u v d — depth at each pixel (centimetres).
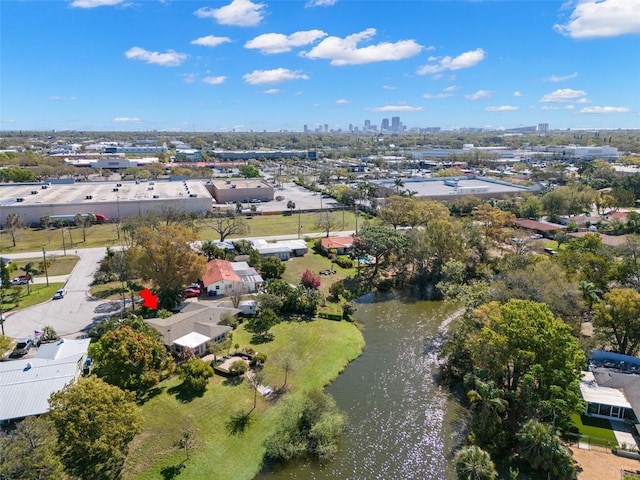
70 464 3762
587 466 3975
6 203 13125
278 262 8762
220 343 5812
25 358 5653
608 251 7762
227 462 4116
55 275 8838
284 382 5362
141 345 4950
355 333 6806
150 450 4153
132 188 16550
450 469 4116
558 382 4234
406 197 13688
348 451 4338
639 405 4500
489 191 17112
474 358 5016
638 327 5522
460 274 8044
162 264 7062
